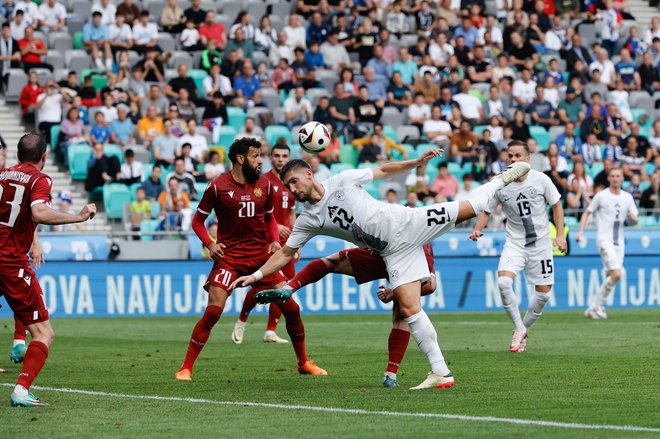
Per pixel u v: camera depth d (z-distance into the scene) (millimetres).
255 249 30656
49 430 20750
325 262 27750
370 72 79062
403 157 73188
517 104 82000
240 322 39938
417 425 21031
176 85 74562
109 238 60531
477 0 88500
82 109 72000
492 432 20109
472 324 51750
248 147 30422
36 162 24375
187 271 61438
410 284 26453
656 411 22672
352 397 25344
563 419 21688
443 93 78938
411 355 36062
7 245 23953
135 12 79000
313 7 84688
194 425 21281
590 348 38062
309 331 48344
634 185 73125
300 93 75188
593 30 91688
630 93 86938
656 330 46250
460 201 26344
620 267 54156
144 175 68125
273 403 24453
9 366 33594
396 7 85812
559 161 74000
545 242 38531
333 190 26062
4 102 73938
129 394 26266
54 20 78500
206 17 80562
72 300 59719
